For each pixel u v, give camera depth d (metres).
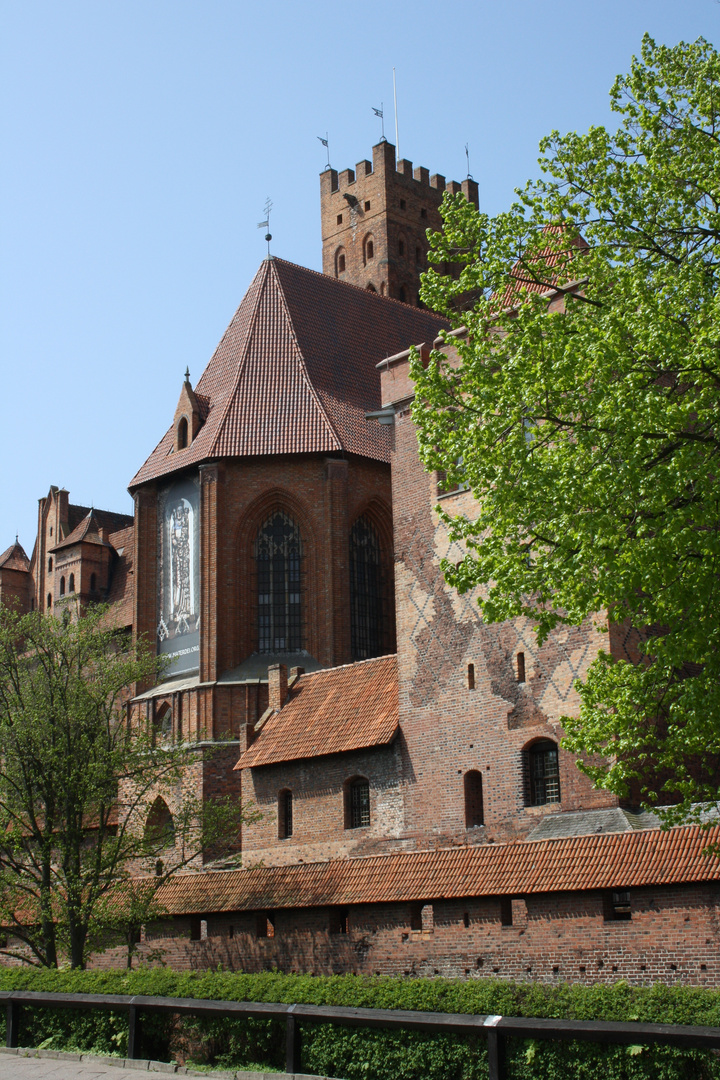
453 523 29.44
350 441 63.31
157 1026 28.17
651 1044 20.95
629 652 40.31
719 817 32.56
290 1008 24.75
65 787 46.50
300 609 62.16
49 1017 29.81
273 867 44.16
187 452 64.12
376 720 47.62
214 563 61.31
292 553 62.78
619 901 34.59
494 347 30.70
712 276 27.67
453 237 31.17
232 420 63.69
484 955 35.88
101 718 49.16
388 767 46.50
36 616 49.84
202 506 62.47
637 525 24.97
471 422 29.84
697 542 24.34
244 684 59.31
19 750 46.59
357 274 92.69
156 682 63.59
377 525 64.56
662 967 31.77
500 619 27.92
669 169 28.91
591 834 35.44
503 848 37.16
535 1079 22.38
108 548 80.25
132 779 51.25
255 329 67.25
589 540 25.14
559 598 27.34
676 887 31.88
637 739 27.64
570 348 26.89
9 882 46.00
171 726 60.28
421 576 47.34
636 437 25.09
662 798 39.22
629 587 24.77
